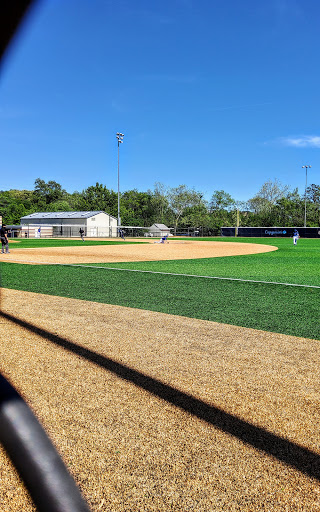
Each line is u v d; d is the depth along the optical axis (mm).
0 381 2922
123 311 5531
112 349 3758
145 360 3445
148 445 2090
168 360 3451
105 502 1671
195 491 1738
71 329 4512
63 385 2865
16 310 5555
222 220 80625
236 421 2361
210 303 6141
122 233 43500
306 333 4391
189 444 2102
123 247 24875
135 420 2357
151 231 67250
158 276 9453
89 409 2492
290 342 4043
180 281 8594
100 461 1953
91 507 1639
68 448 2059
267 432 2238
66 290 7418
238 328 4602
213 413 2459
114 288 7664
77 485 1777
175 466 1914
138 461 1953
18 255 16656
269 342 4039
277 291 7266
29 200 102625
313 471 1886
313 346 3908
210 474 1854
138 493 1728
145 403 2588
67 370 3172
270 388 2865
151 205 83625
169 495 1714
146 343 3971
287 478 1830
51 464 1924
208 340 4098
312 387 2893
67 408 2500
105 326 4660
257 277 9453
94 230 60594
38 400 2607
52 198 102625
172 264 12984
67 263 12828
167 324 4781
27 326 4625
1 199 91000
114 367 3256
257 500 1684
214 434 2205
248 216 83938
